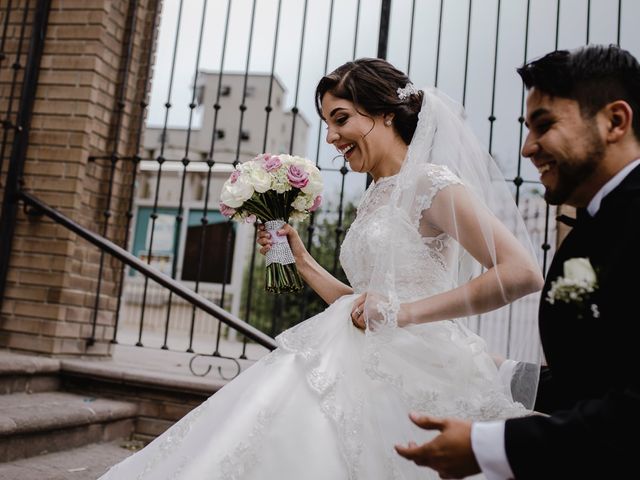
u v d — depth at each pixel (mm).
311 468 1366
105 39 3822
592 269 964
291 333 1629
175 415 3254
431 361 1450
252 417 1422
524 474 883
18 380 3094
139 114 4047
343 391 1475
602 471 841
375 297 1483
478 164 1612
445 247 1597
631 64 1016
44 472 2424
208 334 11844
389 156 1755
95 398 3266
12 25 3916
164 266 12133
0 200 3699
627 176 994
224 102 20062
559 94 1018
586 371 991
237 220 2082
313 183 2008
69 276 3584
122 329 11055
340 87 1744
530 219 2328
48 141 3711
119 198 3963
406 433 1416
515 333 1472
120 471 1573
